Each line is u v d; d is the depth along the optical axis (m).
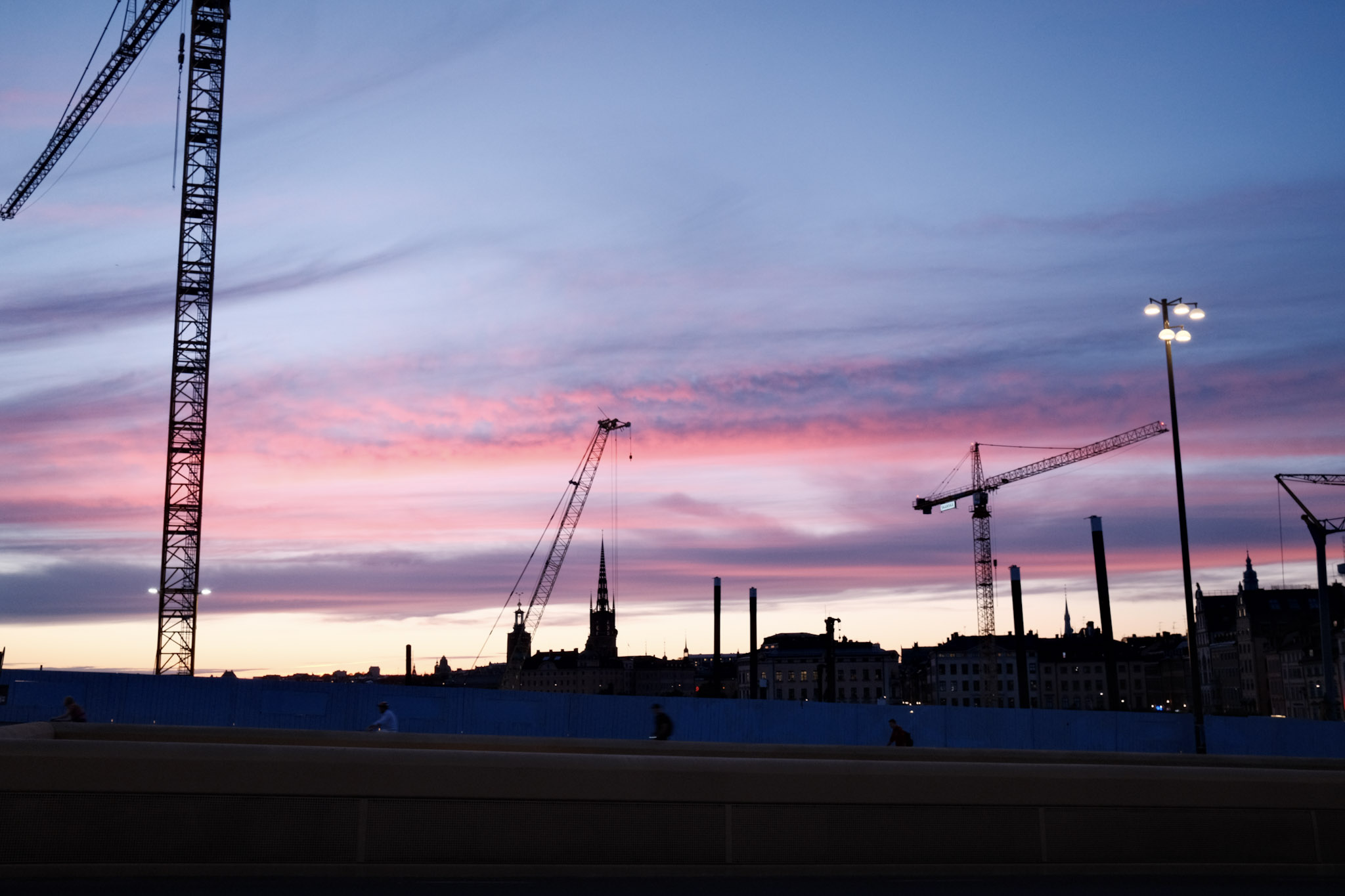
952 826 12.63
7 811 10.73
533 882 11.30
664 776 12.10
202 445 96.00
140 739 16.88
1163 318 33.16
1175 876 12.70
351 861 11.34
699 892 10.93
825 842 12.34
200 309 97.56
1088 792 13.00
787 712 37.75
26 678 33.34
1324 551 58.00
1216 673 191.50
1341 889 12.03
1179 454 32.69
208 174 99.00
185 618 93.12
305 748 11.48
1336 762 19.89
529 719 36.09
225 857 11.12
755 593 93.69
